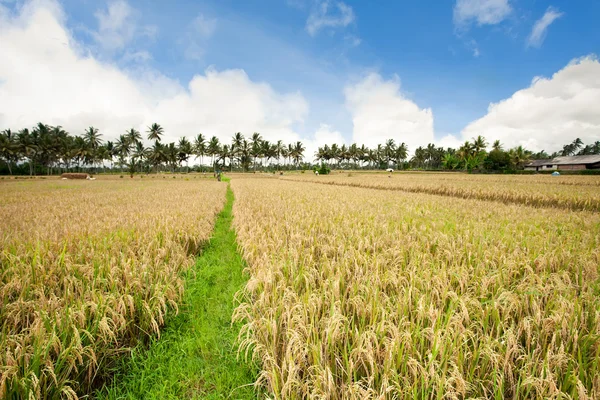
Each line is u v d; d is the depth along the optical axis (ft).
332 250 18.71
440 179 122.93
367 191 73.26
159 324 13.50
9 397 8.07
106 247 18.19
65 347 9.93
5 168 271.28
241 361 11.39
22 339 9.23
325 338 9.41
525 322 9.46
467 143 246.88
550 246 17.93
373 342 9.18
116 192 75.31
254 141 349.41
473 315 10.89
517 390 7.74
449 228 25.09
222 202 56.24
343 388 7.97
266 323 10.44
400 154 379.35
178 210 38.04
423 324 10.08
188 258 21.80
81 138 273.75
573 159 218.59
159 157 290.76
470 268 14.55
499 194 60.54
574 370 7.73
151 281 14.46
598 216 31.04
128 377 10.77
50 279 13.60
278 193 65.67
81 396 9.85
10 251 16.84
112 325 11.56
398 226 25.41
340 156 379.96
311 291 12.42
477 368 8.75
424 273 13.75
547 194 53.98
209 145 326.65
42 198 58.85
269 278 13.35
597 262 15.89
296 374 8.38
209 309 15.69
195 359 11.75
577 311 10.19
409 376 8.29
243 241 23.57
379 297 11.66
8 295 12.15
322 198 53.42
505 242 19.08
